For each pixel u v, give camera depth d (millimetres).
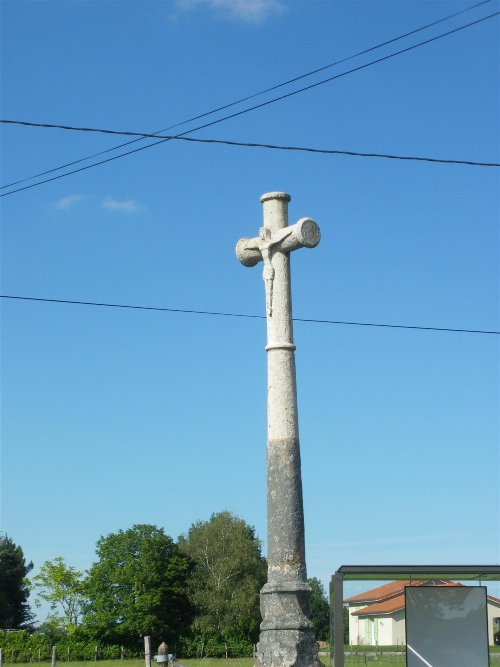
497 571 24875
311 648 14977
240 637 74125
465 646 26234
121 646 71500
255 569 76750
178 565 74000
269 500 15695
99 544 74062
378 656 28688
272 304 16453
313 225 16484
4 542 100938
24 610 99125
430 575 25734
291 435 15820
